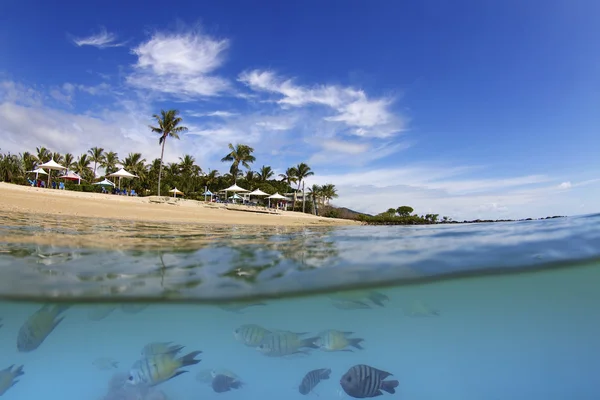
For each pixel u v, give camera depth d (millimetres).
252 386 3984
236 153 51250
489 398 3914
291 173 60000
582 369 4590
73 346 4316
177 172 70062
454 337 5336
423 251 6402
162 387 3375
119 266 5070
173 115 39438
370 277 5008
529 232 8156
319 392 3666
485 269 5277
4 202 15539
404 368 4734
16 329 4051
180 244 7227
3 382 3271
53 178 40875
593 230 7930
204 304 4762
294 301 4977
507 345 5172
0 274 4367
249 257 6066
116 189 39625
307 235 10883
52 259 5184
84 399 3256
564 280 5570
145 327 4738
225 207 35781
